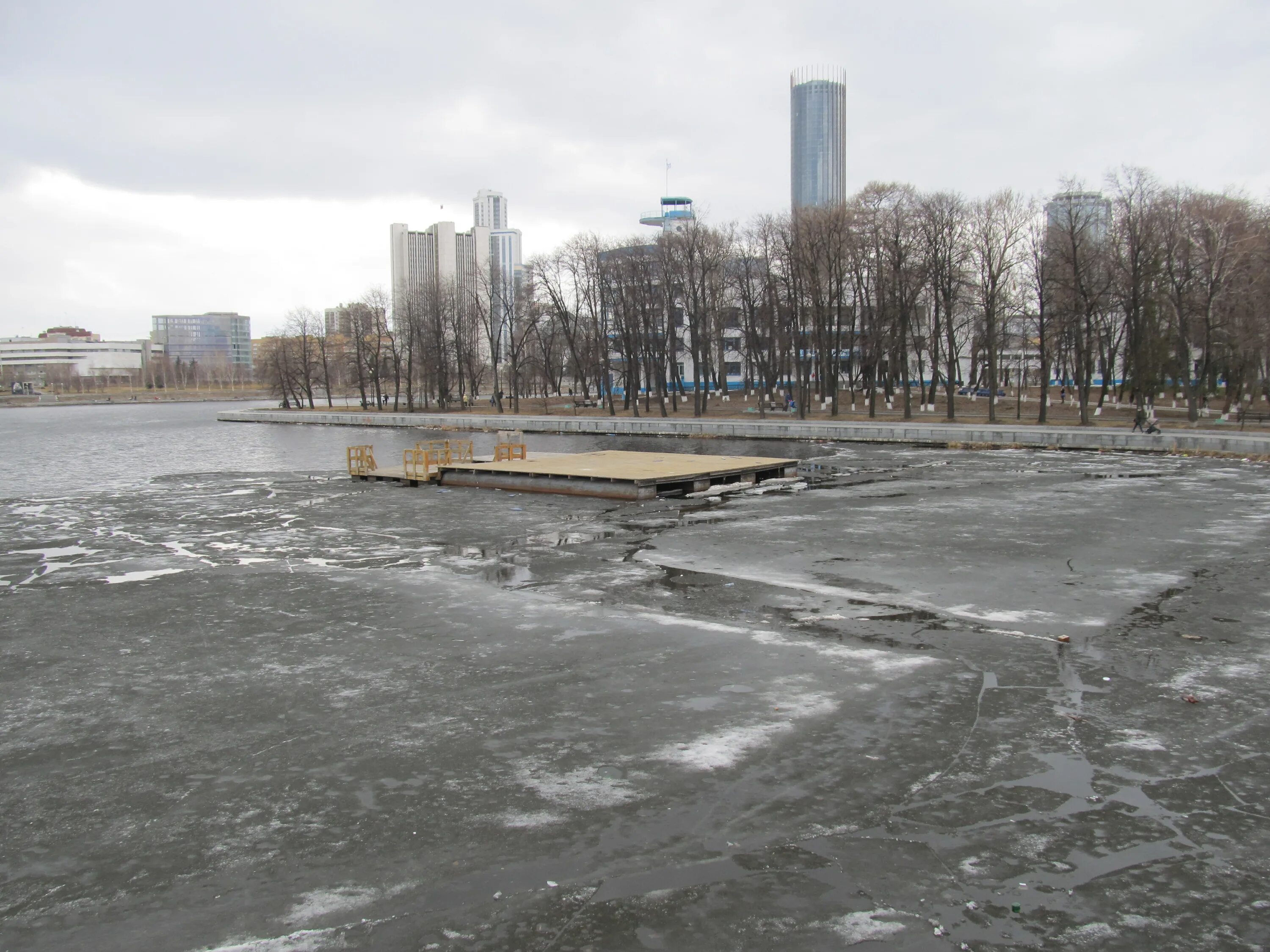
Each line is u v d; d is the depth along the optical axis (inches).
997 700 406.6
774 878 268.1
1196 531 833.5
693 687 429.7
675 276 3043.8
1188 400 2151.8
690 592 626.2
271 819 311.0
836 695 415.2
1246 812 303.6
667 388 4146.2
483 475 1302.9
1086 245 2357.3
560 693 425.1
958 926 244.2
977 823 297.7
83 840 300.0
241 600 625.9
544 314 3661.4
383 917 253.1
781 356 3004.4
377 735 380.8
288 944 241.8
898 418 2573.8
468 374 4512.8
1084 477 1321.4
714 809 310.5
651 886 265.1
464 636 525.0
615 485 1147.3
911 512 982.4
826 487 1244.5
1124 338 2817.4
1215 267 2169.0
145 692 441.7
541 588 647.1
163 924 252.5
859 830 294.7
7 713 417.7
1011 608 567.2
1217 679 430.6
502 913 253.3
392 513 1072.2
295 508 1135.6
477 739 374.0
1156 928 242.8
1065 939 238.2
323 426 3484.3
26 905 263.4
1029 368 3614.7
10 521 1065.5
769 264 2886.3
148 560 797.2
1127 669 447.2
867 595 607.2
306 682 450.3
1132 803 310.5
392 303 4744.1
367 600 618.5
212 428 3368.6
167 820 312.3
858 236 2696.9
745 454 1872.5
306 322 4566.9
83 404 6978.4
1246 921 245.3
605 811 310.7
